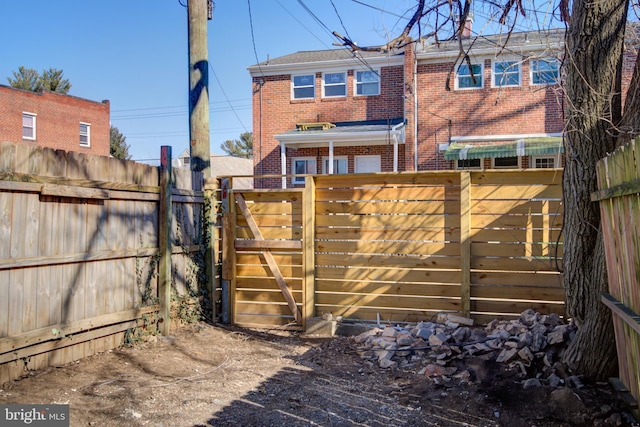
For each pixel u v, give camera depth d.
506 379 4.38
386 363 5.21
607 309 3.97
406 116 17.28
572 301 4.26
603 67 4.02
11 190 4.18
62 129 28.39
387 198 6.58
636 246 2.99
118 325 5.47
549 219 6.02
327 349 5.93
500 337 5.11
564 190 4.37
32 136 26.98
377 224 6.62
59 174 4.68
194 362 5.29
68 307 4.83
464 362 4.89
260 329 6.93
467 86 16.91
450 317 6.12
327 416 3.95
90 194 5.00
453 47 16.73
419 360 5.19
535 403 3.91
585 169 4.10
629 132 3.83
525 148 14.94
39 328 4.48
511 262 6.11
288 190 6.96
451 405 4.10
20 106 26.27
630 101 3.92
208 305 7.18
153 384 4.48
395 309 6.55
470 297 6.21
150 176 6.04
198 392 4.37
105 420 3.64
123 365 4.95
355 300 6.68
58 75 41.16
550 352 4.58
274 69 19.31
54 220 4.66
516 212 6.11
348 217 6.71
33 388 4.08
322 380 4.83
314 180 6.80
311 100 19.12
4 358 4.11
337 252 6.74
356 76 18.80
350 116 18.80
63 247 4.76
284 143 17.61
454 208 6.35
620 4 3.97
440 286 6.40
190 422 3.75
